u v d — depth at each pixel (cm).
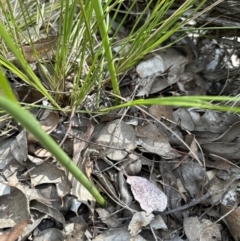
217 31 29
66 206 22
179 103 16
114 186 23
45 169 23
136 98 27
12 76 25
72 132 24
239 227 22
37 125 14
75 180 22
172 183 24
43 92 22
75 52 25
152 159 24
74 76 24
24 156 23
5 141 24
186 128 25
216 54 31
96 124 24
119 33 30
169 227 23
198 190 24
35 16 27
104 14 21
